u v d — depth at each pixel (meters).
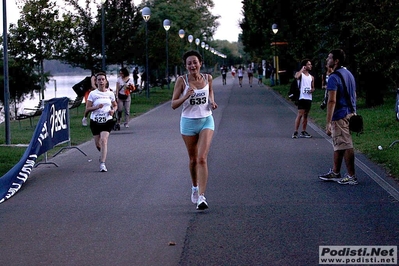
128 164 12.33
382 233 6.97
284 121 21.34
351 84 9.70
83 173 11.41
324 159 12.48
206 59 102.12
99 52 33.94
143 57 41.66
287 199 8.81
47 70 51.25
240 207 8.37
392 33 21.12
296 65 49.66
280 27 41.50
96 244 6.79
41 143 11.43
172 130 18.91
